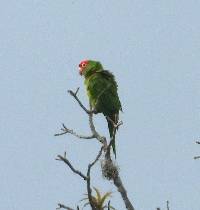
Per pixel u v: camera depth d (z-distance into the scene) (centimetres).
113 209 1130
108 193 1155
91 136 1395
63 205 1090
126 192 1270
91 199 1115
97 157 1093
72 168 1090
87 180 1095
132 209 1234
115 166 1381
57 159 1084
